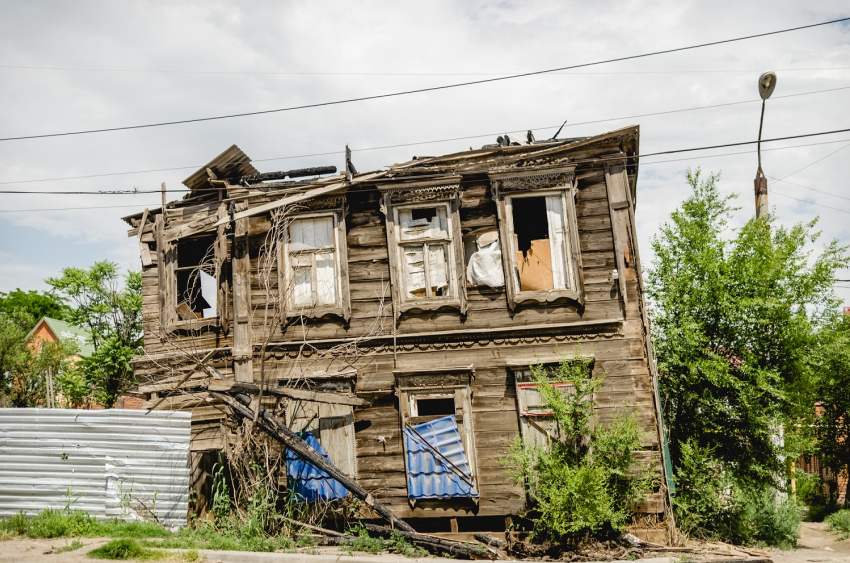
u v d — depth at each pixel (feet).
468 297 43.01
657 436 39.70
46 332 120.57
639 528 38.91
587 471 36.17
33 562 29.89
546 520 36.94
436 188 43.60
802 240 48.62
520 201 48.49
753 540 44.75
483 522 41.73
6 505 40.14
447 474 41.32
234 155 45.39
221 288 46.29
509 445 41.16
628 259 42.09
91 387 81.92
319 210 45.32
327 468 39.01
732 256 48.96
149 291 48.67
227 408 44.52
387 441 42.73
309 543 37.81
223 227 46.62
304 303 45.09
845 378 55.36
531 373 41.47
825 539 50.60
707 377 45.39
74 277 86.58
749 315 46.91
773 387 44.96
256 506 38.65
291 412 43.68
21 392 77.82
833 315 49.57
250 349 44.98
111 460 40.55
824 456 62.90
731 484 44.91
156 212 49.44
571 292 41.45
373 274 44.29
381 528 39.24
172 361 47.09
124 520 39.75
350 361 43.78
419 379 42.52
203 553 33.24
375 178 43.78
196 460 45.80
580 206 42.34
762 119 46.75
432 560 34.58
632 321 40.96
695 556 35.60
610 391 40.50
